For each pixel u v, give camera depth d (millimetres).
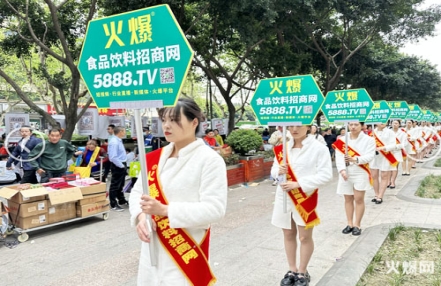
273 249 4477
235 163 9375
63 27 11234
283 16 11953
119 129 6773
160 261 1903
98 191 5898
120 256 4395
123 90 1979
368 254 3924
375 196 7352
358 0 12398
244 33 10180
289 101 3486
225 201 1885
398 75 19000
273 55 13773
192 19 11664
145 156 1890
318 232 5086
